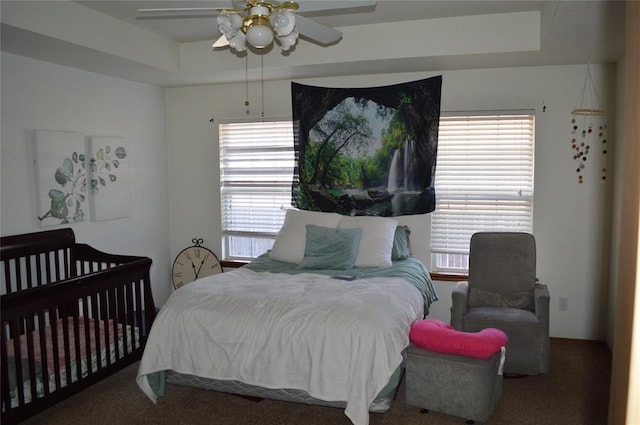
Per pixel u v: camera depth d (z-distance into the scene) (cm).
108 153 424
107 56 355
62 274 382
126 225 453
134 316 342
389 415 283
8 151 341
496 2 320
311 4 232
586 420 276
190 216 510
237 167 492
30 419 281
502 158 410
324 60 387
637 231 158
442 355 273
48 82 371
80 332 328
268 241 490
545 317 324
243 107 479
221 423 278
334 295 290
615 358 175
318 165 451
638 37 160
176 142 506
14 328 253
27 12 290
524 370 321
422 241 430
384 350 247
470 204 420
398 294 304
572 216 396
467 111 409
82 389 296
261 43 234
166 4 324
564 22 273
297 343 256
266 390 272
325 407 295
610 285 383
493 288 357
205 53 418
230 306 279
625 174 171
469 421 272
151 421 280
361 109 434
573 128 390
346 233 389
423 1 318
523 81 399
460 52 354
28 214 355
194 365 276
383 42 370
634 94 164
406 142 423
